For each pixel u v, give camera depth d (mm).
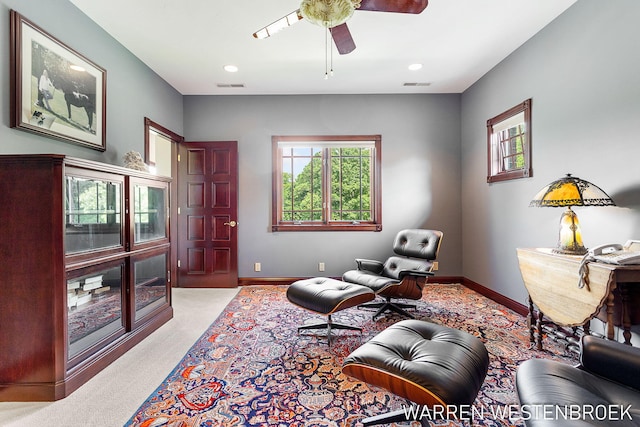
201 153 4016
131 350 2207
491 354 2117
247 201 4074
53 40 2043
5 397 1623
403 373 1222
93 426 1448
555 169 2465
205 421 1476
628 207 1891
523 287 2889
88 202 1905
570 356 2078
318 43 2785
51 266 1641
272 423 1464
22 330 1635
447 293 3629
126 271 2234
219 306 3199
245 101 4070
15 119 1785
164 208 2760
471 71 3410
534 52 2680
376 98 4070
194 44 2797
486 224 3490
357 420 1483
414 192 4082
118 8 2283
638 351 1131
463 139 4016
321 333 2508
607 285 1566
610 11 1989
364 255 4082
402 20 2449
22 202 1637
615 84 1965
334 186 4191
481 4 2258
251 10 2309
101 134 2508
